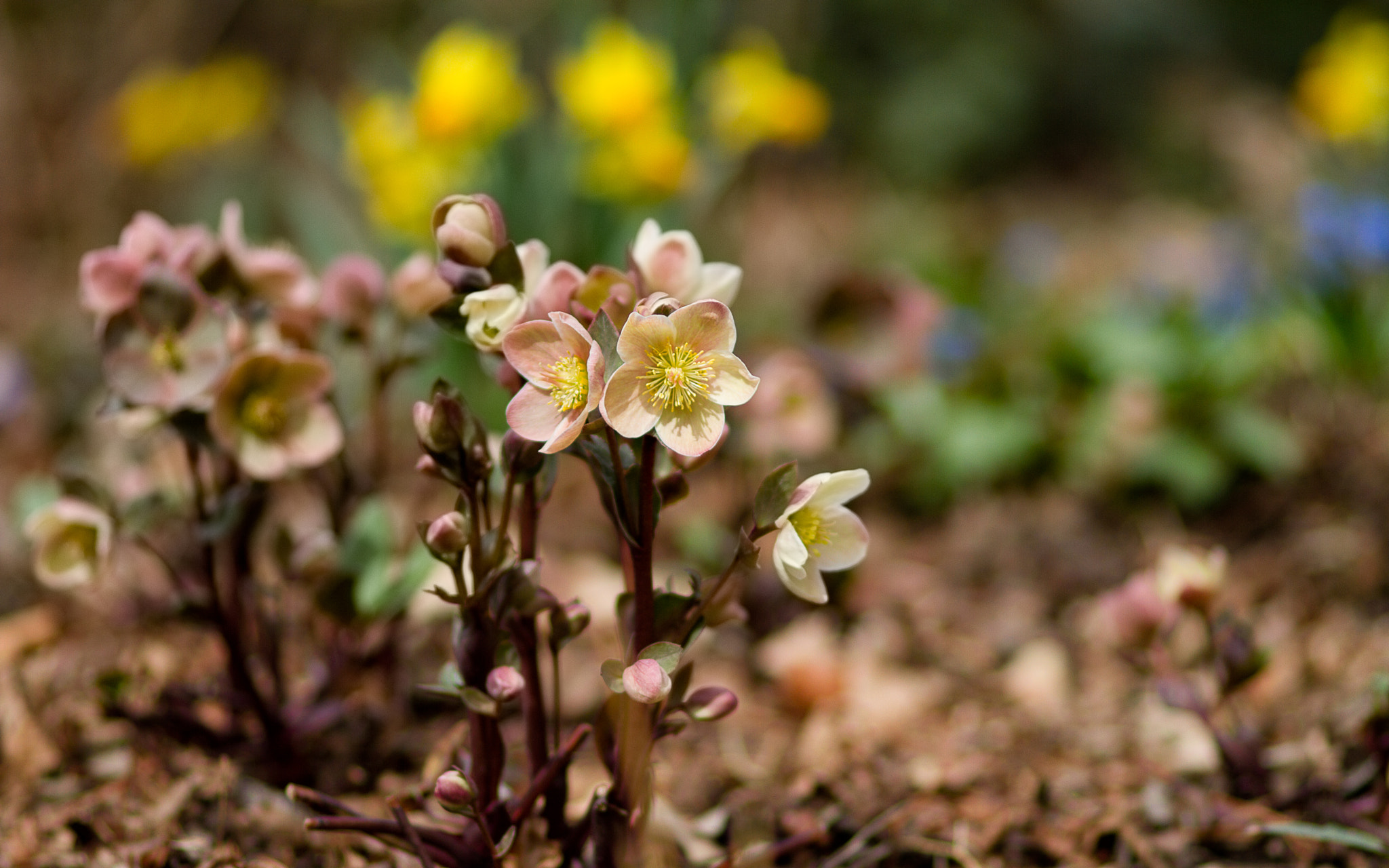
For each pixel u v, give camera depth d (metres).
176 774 1.49
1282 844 1.48
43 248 3.69
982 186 5.55
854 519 1.28
